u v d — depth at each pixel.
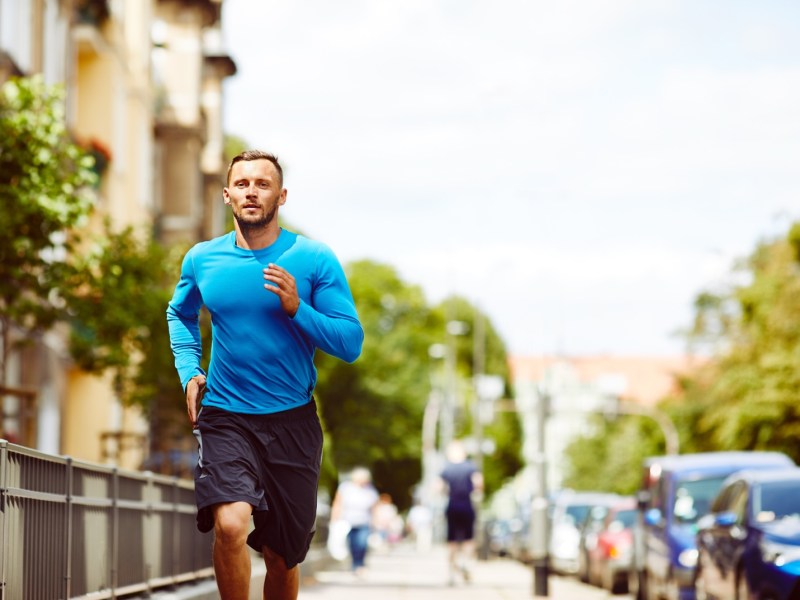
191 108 59.69
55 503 12.86
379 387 80.12
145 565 17.30
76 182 23.23
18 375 34.78
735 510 21.00
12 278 23.17
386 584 33.22
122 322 26.53
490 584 34.28
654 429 113.88
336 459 78.31
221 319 9.44
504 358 137.50
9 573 11.16
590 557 39.97
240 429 9.35
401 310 115.44
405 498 103.81
